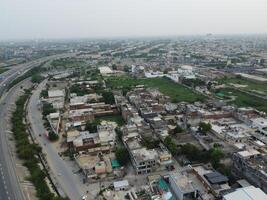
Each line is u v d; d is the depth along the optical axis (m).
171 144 176.12
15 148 188.75
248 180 139.75
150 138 191.75
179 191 126.62
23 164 165.75
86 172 152.25
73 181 148.75
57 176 154.12
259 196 113.56
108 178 150.00
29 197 132.12
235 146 182.00
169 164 159.62
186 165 162.38
